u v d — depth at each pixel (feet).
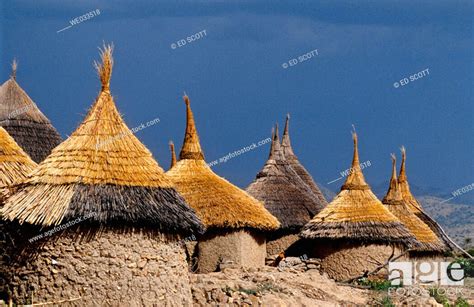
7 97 167.94
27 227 110.73
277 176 193.36
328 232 171.01
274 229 162.30
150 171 117.19
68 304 109.50
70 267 109.91
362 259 170.09
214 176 162.50
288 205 188.24
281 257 173.47
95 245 110.83
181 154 163.02
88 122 118.01
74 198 110.32
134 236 112.68
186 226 115.75
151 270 113.50
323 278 157.89
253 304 124.57
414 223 192.75
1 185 119.75
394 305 146.10
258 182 192.34
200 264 156.76
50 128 169.48
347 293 151.33
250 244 160.45
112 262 111.24
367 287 161.99
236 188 164.25
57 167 113.80
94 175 113.29
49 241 110.11
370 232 170.09
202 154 163.84
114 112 119.34
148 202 113.91
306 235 172.86
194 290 124.06
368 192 177.47
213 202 157.28
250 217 158.40
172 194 117.80
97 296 110.22
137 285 112.27
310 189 204.74
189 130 162.91
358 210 173.58
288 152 222.89
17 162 123.65
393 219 174.09
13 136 163.84
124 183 114.01
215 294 124.16
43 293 109.81
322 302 137.08
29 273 110.52
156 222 113.19
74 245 110.22
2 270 111.75
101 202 111.04
